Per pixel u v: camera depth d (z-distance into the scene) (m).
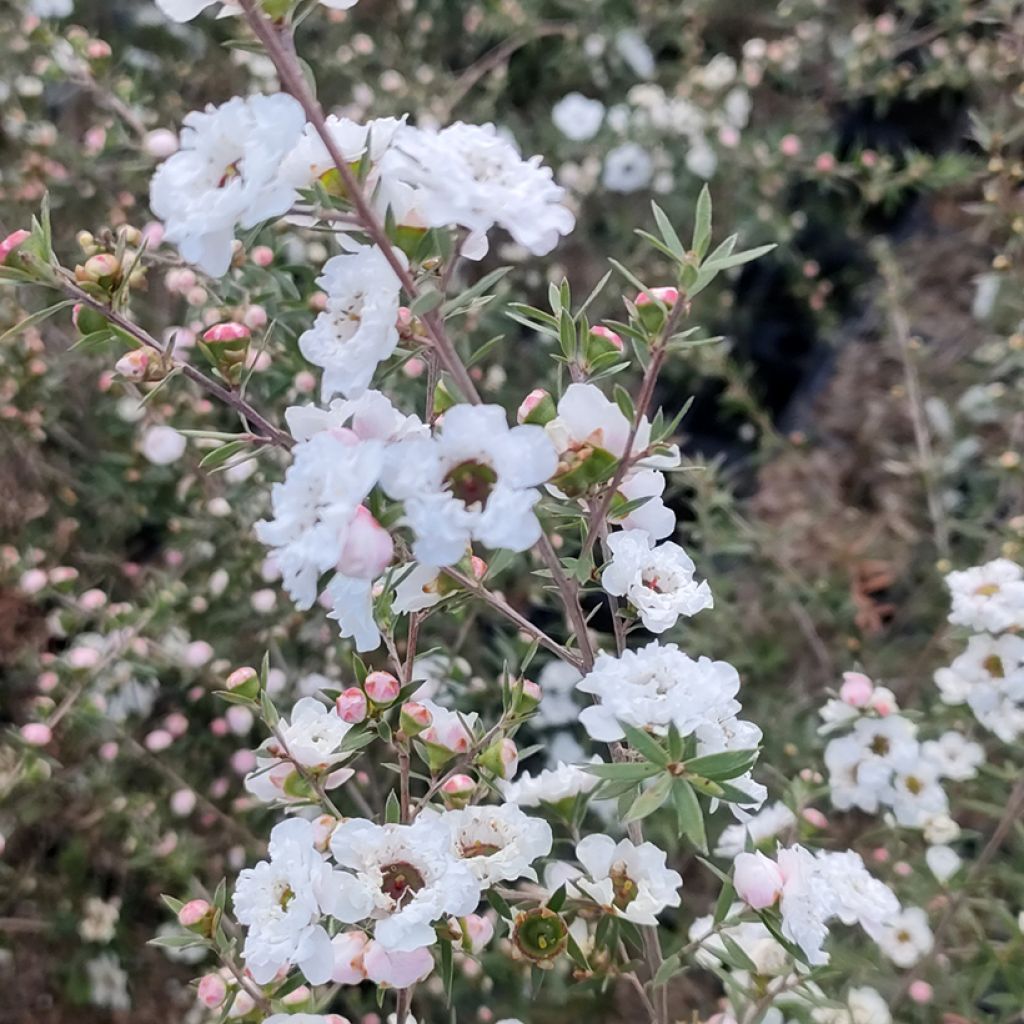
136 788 0.25
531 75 0.37
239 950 0.18
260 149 0.09
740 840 0.17
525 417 0.11
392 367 0.12
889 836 0.21
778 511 0.31
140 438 0.25
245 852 0.23
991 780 0.21
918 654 0.27
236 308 0.20
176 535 0.26
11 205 0.27
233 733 0.25
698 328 0.12
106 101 0.23
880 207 0.37
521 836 0.13
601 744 0.24
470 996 0.22
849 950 0.19
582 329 0.12
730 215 0.34
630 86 0.36
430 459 0.09
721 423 0.35
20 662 0.24
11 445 0.26
